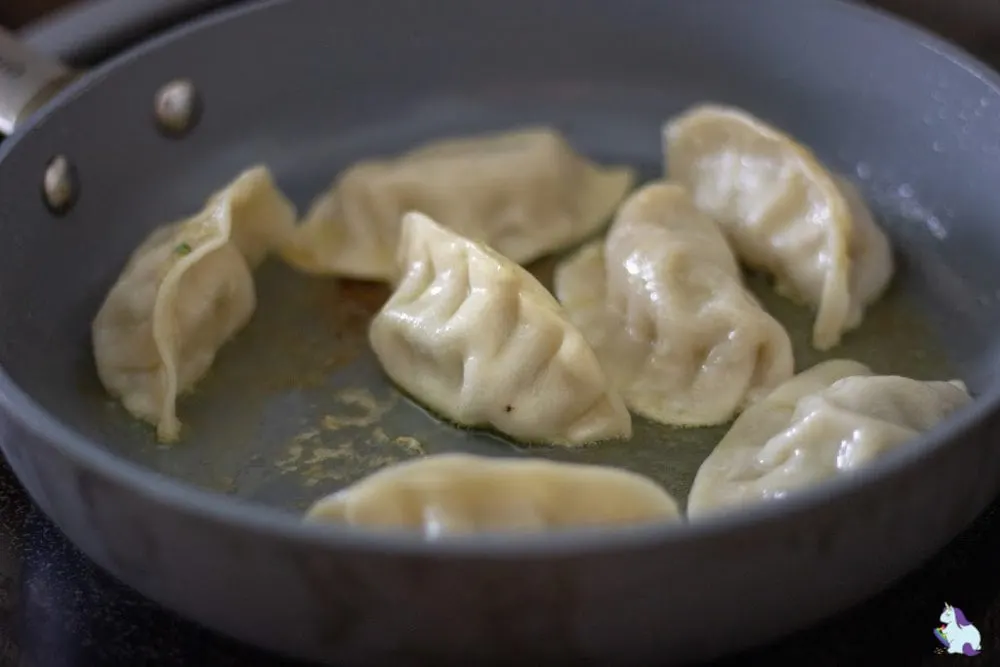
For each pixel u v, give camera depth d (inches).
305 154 25.1
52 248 22.3
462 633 17.3
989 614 19.4
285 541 16.9
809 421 20.2
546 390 21.3
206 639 19.4
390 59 25.0
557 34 25.2
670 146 24.6
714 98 25.2
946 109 23.2
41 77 22.7
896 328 22.7
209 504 17.2
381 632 17.4
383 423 21.8
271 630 17.9
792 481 20.1
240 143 24.5
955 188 23.3
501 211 24.3
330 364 22.6
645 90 25.5
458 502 19.3
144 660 19.3
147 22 25.0
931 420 20.5
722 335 21.8
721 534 16.9
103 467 17.5
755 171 23.8
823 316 22.4
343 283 23.9
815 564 17.5
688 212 23.3
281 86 24.5
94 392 22.1
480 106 25.6
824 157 24.7
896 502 17.5
